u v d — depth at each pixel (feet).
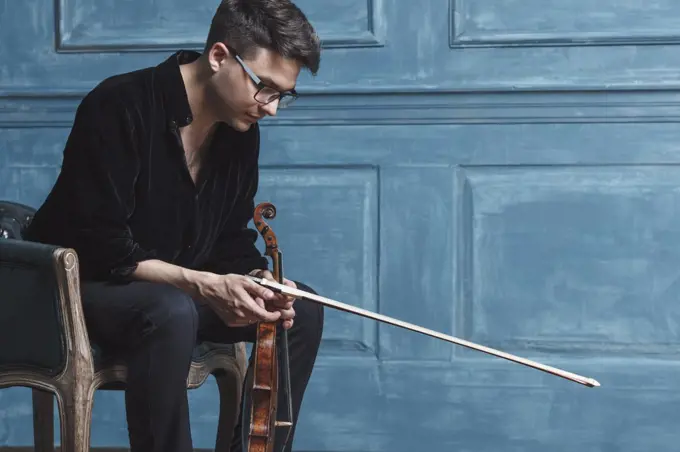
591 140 12.41
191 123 8.83
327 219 12.68
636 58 12.39
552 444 12.42
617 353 12.41
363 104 12.60
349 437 12.60
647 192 12.37
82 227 8.30
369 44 12.59
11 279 8.36
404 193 12.60
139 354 7.93
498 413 12.45
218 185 9.19
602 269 12.41
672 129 12.34
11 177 13.02
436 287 12.56
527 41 12.42
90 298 8.23
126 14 12.90
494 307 12.51
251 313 7.91
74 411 8.16
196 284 8.19
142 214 8.72
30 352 8.32
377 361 12.59
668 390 12.32
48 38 12.99
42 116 12.96
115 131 8.37
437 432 12.51
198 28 12.83
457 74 12.52
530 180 12.48
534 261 12.46
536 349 12.48
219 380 9.90
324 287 12.69
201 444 12.69
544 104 12.42
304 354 8.82
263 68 8.27
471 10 12.52
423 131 12.58
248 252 9.59
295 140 12.70
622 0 12.37
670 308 12.35
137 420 7.94
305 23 8.39
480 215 12.50
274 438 8.44
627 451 12.34
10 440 12.88
